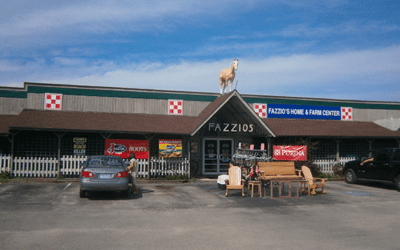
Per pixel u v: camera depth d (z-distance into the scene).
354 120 24.61
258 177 13.62
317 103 23.84
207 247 6.28
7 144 17.59
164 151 18.02
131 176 12.91
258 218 8.92
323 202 11.62
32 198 11.42
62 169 16.69
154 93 20.61
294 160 19.56
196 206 10.60
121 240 6.66
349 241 6.77
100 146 18.62
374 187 16.06
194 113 21.11
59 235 6.93
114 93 19.97
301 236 7.12
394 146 24.08
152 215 9.12
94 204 10.59
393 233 7.45
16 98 18.64
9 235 6.86
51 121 17.14
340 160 21.47
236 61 20.64
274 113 22.89
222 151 20.98
